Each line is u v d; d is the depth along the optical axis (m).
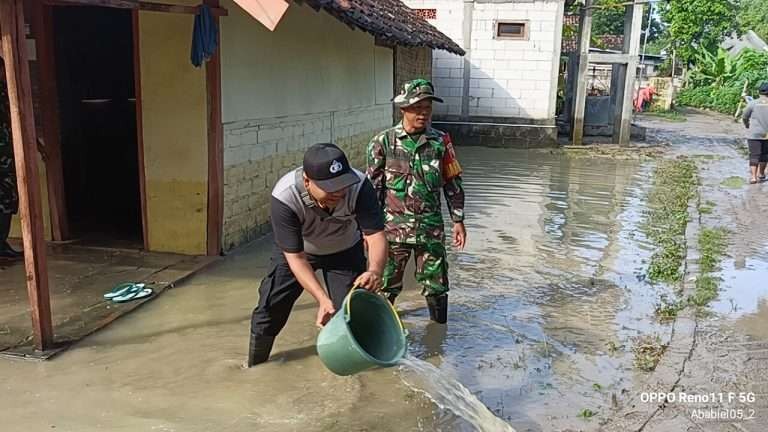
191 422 3.80
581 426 3.82
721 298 5.96
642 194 11.12
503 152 16.53
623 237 8.21
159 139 6.68
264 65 7.53
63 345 4.71
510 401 4.12
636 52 17.47
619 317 5.55
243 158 7.19
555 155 16.08
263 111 7.60
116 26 8.68
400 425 3.81
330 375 4.40
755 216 9.45
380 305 3.58
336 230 4.00
